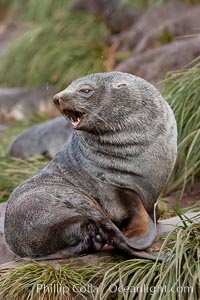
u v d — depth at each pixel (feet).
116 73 65.46
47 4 176.65
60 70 144.25
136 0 155.02
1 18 199.52
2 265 66.74
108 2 155.74
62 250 66.44
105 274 61.98
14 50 156.66
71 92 63.98
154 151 63.98
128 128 63.67
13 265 66.28
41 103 140.87
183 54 114.93
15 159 103.65
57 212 65.26
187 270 60.85
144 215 64.80
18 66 154.81
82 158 65.72
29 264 64.80
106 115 63.52
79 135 65.67
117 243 63.67
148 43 133.90
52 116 136.87
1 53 174.60
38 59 148.87
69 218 65.16
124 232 65.31
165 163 64.69
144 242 63.77
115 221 65.51
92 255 65.62
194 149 86.07
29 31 156.46
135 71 118.52
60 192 65.72
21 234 66.59
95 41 150.10
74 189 65.72
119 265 62.90
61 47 147.54
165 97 90.38
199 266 60.54
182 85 90.27
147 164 64.03
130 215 64.95
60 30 153.99
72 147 67.10
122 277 61.82
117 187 64.59
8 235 67.67
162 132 64.23
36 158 104.78
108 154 64.39
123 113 63.52
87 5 157.48
